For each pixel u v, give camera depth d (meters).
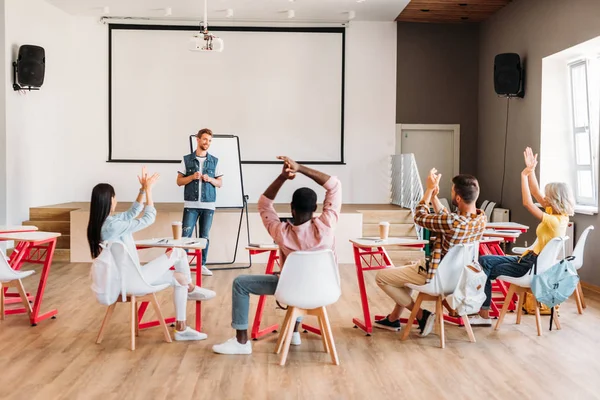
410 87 10.77
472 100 10.81
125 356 4.23
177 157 10.52
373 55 10.68
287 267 3.92
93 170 10.46
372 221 9.07
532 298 5.52
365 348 4.48
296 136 10.66
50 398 3.46
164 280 4.52
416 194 9.12
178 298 4.59
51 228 8.63
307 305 4.02
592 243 6.86
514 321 5.30
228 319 5.30
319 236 3.98
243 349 4.30
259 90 10.58
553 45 7.79
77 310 5.53
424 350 4.45
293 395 3.55
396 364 4.12
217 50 7.81
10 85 8.41
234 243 8.37
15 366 4.00
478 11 9.86
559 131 8.15
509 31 9.31
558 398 3.53
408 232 8.95
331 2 9.48
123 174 10.50
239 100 10.56
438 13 10.05
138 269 4.24
